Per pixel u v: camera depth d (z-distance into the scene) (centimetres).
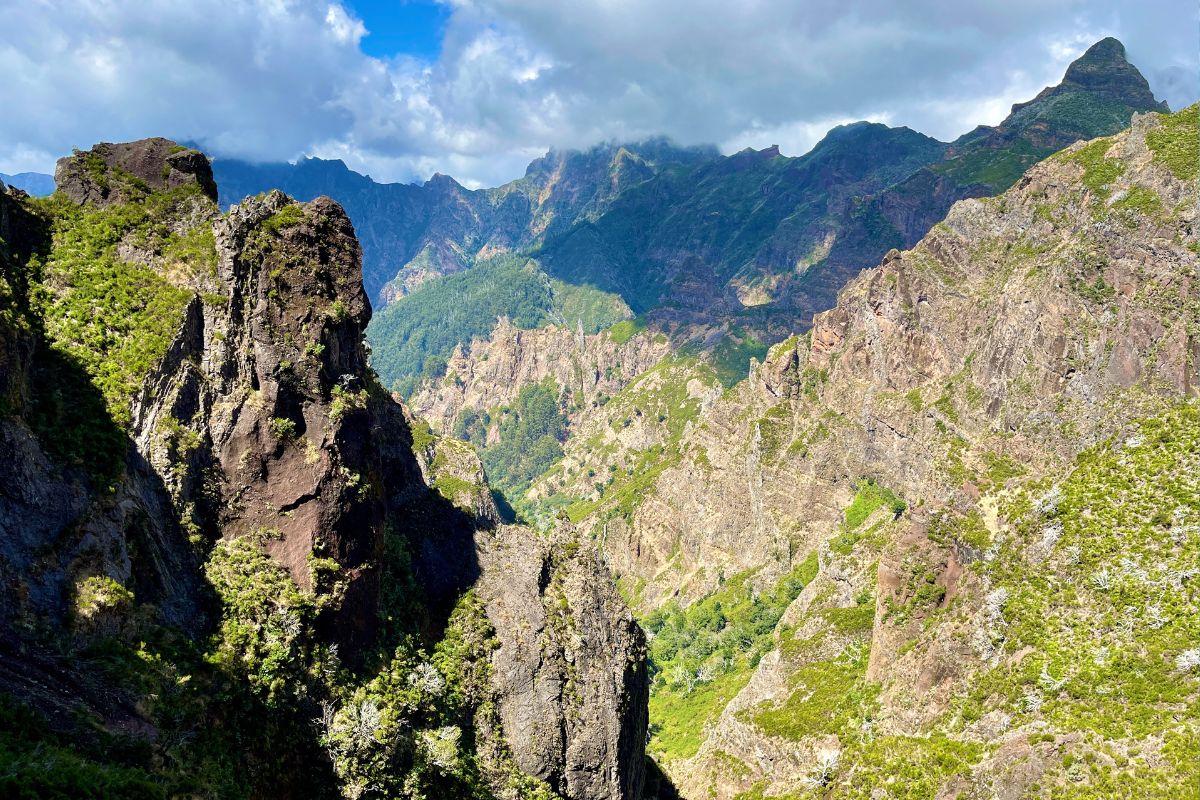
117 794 2836
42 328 4200
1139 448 7825
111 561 3653
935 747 6575
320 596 4612
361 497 5028
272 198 5150
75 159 5059
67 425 3822
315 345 4900
